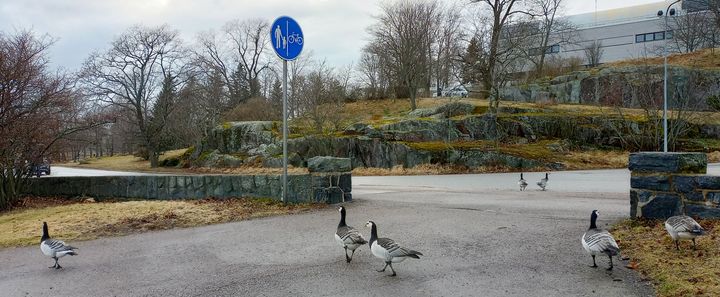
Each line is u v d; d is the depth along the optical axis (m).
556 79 50.59
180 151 62.00
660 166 8.30
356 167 32.66
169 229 9.77
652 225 8.14
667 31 65.81
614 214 9.97
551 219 9.61
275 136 39.34
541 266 6.47
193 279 6.42
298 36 12.09
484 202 12.63
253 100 56.38
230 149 42.69
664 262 6.14
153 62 52.53
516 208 11.26
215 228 9.74
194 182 13.87
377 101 58.47
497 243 7.76
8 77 15.05
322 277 6.32
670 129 34.66
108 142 88.69
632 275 5.97
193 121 56.84
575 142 36.06
